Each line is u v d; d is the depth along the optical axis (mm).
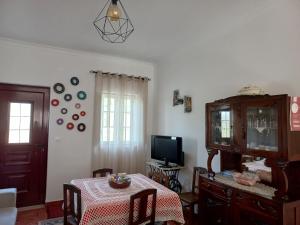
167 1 2365
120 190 2367
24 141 3693
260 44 2598
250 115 2244
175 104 4066
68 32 3199
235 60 2920
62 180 3883
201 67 3514
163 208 2236
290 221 1844
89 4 2420
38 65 3770
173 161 3707
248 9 2547
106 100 4219
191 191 3459
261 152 2066
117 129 4270
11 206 2625
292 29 2279
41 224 3039
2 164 3537
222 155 2818
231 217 2283
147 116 4648
